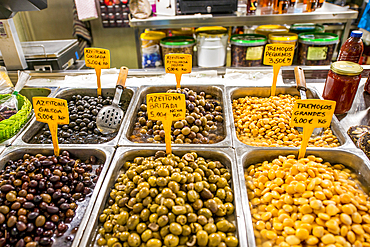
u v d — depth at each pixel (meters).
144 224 0.84
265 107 1.43
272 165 1.09
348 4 3.33
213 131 1.37
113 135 1.34
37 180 0.96
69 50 2.19
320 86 1.63
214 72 1.83
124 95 1.67
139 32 2.81
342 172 1.06
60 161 1.07
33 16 3.47
